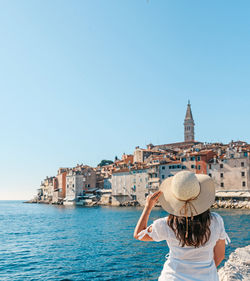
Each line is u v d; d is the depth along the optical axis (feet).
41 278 67.56
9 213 386.52
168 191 10.36
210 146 414.41
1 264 82.69
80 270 73.56
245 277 29.96
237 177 308.60
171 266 10.20
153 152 474.90
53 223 222.69
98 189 510.99
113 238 129.39
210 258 10.19
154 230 10.26
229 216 217.56
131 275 67.31
